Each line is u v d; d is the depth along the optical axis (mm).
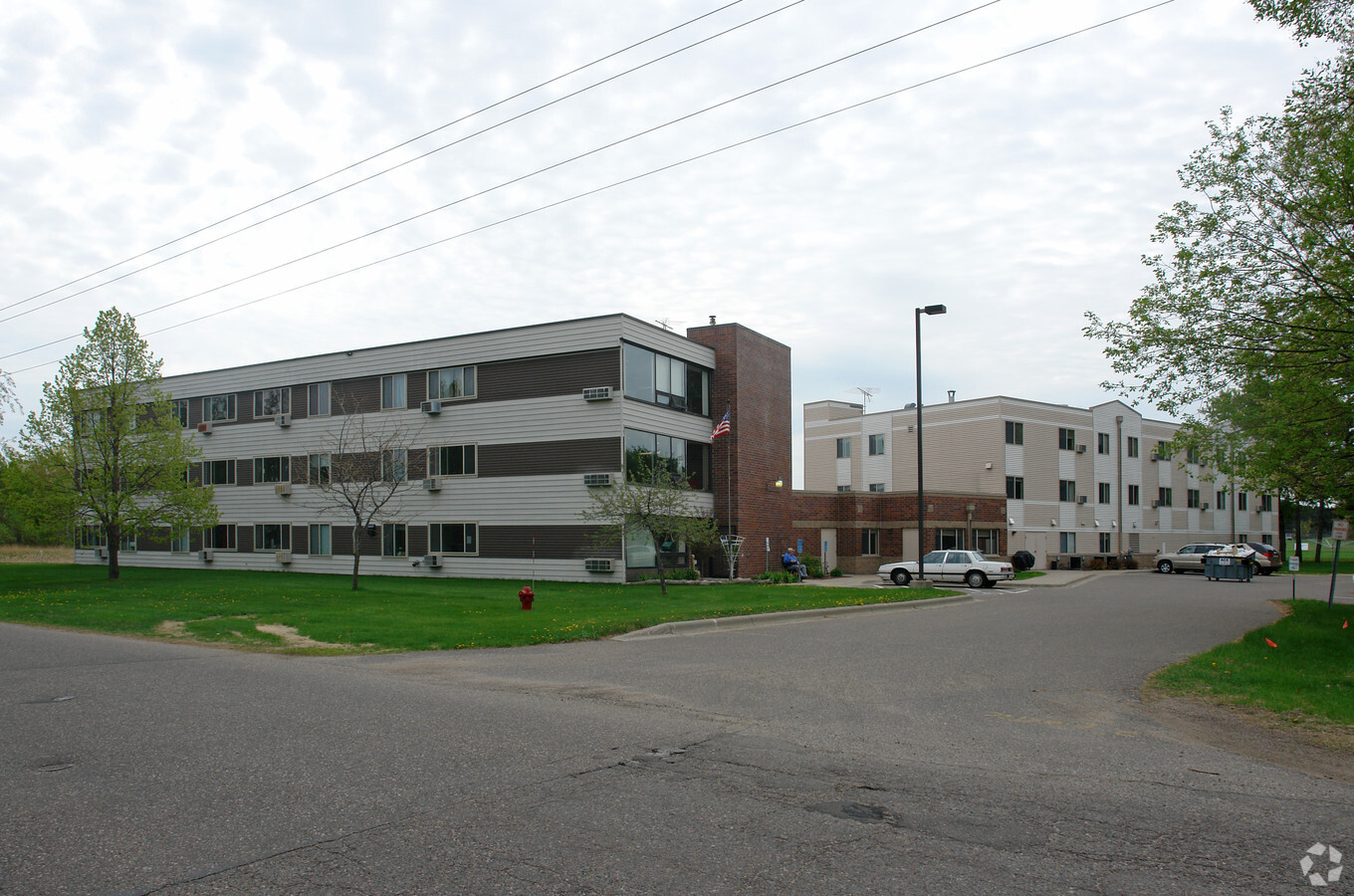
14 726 7887
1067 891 4293
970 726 8352
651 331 29953
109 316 29328
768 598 22344
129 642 14469
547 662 12438
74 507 29047
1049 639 15477
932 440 50094
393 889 4246
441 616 17609
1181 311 15305
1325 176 13086
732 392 33031
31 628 16562
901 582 33625
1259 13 14102
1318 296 13688
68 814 5379
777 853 4770
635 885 4309
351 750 7027
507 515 30125
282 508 35500
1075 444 50875
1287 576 43469
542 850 4781
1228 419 17125
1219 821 5484
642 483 26891
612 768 6551
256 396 36594
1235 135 14883
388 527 32656
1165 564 46219
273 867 4523
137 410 30016
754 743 7457
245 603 20219
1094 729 8367
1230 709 9539
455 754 6922
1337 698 10055
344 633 15109
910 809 5598
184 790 5883
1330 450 15094
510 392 30406
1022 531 46781
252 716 8352
